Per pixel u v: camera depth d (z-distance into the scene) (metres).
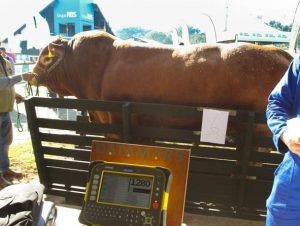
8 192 1.88
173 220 1.97
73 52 3.18
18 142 5.62
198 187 2.68
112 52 2.98
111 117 2.92
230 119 2.42
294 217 1.48
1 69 3.41
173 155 1.99
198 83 2.55
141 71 2.74
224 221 2.66
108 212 1.66
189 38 9.15
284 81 1.53
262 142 2.47
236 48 2.51
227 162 2.60
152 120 2.78
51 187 3.07
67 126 2.83
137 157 2.04
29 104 2.78
